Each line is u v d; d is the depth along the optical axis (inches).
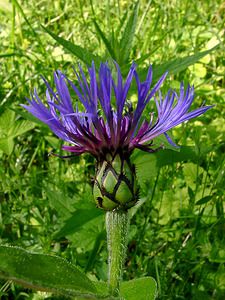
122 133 4.1
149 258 6.3
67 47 6.1
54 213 7.0
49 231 6.7
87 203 5.9
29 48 10.8
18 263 3.8
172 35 10.5
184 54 10.1
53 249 6.7
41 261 3.9
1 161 8.0
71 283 4.0
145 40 10.3
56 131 4.1
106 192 4.1
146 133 4.2
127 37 6.6
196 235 6.4
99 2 12.1
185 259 6.2
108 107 4.0
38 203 7.0
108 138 4.1
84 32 11.0
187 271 6.2
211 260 6.0
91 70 3.9
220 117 8.8
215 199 6.7
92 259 6.0
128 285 4.5
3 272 3.8
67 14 12.0
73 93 5.8
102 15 11.7
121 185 4.1
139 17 11.5
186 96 4.1
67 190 7.4
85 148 4.2
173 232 6.6
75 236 6.0
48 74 9.5
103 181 4.1
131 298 4.5
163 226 6.8
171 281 6.2
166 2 11.3
